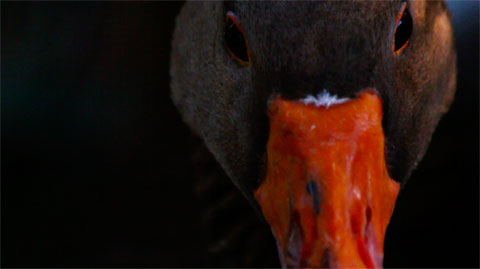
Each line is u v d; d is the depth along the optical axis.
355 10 3.76
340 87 3.84
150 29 9.93
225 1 4.39
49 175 10.70
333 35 3.77
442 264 7.55
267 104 4.02
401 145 4.43
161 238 9.85
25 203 10.48
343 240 3.47
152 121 10.18
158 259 9.55
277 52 3.88
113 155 10.54
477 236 7.64
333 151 3.67
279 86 3.93
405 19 4.09
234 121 4.61
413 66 4.39
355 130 3.74
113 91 10.45
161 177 10.09
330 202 3.54
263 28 3.92
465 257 7.57
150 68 10.09
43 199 10.50
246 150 4.46
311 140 3.73
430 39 4.67
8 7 10.59
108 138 10.57
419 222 7.55
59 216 10.34
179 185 10.00
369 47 3.81
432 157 7.61
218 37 4.67
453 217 7.62
